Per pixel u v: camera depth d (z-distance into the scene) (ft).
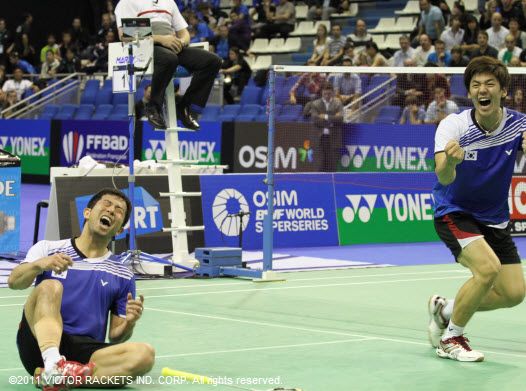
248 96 77.10
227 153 68.33
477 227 24.41
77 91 90.43
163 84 40.16
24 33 105.60
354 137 56.95
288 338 27.48
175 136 41.86
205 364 23.81
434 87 57.57
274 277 39.37
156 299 34.35
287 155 59.11
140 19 37.50
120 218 20.67
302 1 96.78
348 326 29.60
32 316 20.13
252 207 49.37
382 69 38.60
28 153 83.15
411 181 54.90
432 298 25.52
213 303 33.63
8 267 42.04
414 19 86.28
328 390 21.24
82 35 103.91
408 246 52.54
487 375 22.95
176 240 42.19
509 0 73.97
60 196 43.27
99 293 20.74
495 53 68.44
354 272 42.52
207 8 93.61
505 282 24.84
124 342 21.38
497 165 23.91
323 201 52.03
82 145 77.56
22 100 90.79
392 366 23.88
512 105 53.26
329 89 58.59
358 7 93.04
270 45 92.07
